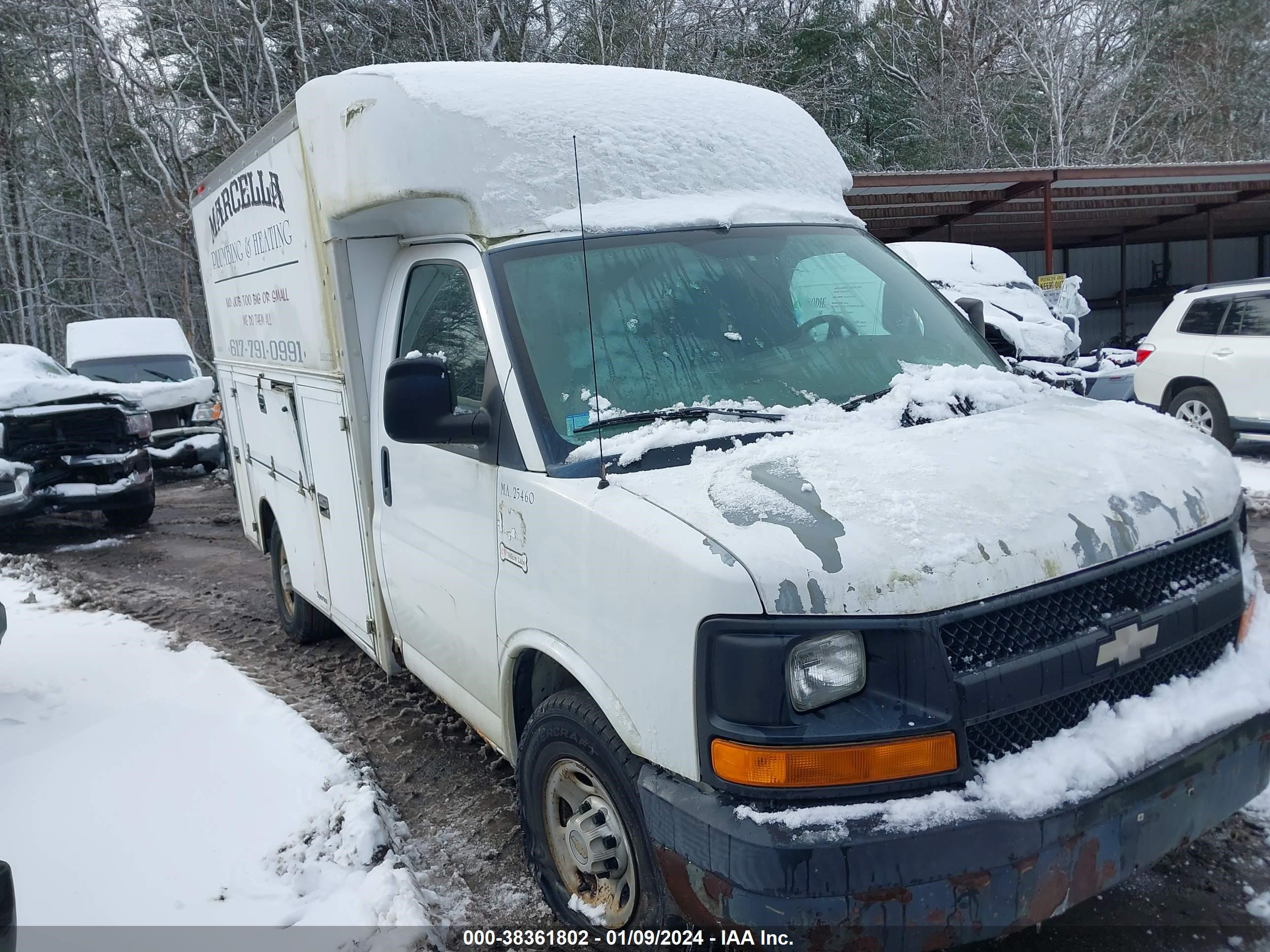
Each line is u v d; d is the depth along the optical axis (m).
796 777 2.31
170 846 3.70
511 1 20.34
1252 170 16.92
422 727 4.97
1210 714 2.68
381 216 3.95
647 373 3.25
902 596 2.36
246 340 6.03
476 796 4.25
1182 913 3.13
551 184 3.58
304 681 5.66
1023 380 3.61
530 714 3.40
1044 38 26.12
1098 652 2.54
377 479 4.24
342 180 3.93
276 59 20.95
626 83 3.97
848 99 28.17
